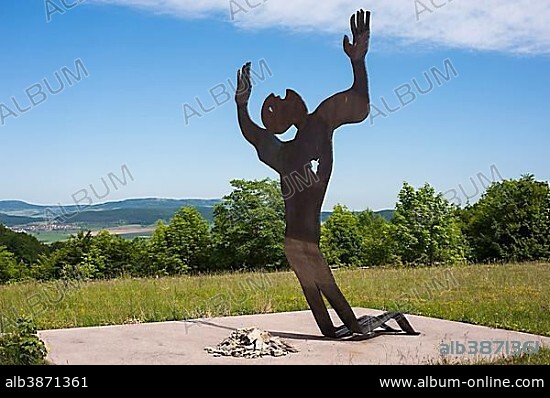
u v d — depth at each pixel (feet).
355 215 142.10
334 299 29.30
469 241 120.26
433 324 34.42
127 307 41.70
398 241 119.96
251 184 118.11
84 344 28.63
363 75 28.02
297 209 29.17
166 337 30.42
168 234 122.72
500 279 61.21
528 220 114.93
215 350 27.04
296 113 29.25
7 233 102.32
